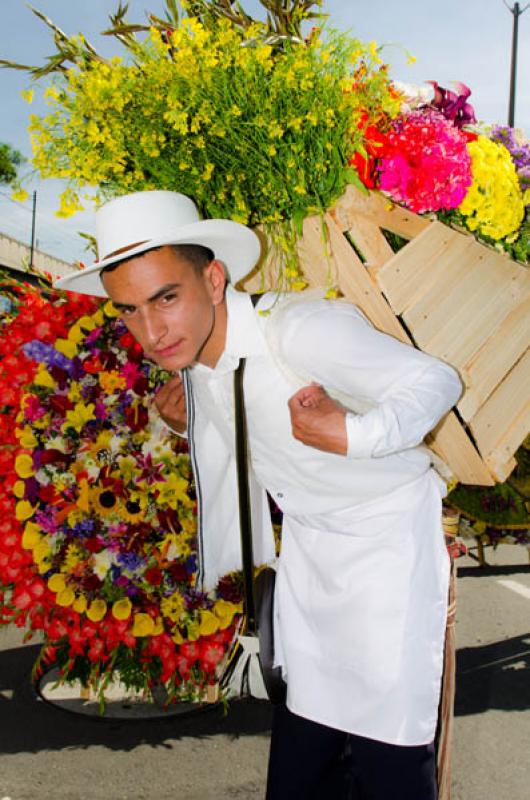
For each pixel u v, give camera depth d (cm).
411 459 186
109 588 271
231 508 218
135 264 171
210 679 288
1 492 277
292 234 225
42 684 374
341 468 181
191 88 212
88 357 272
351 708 181
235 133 219
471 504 383
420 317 227
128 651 294
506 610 489
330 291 220
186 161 220
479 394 236
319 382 178
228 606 270
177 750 313
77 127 219
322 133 222
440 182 227
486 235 251
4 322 292
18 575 275
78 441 273
